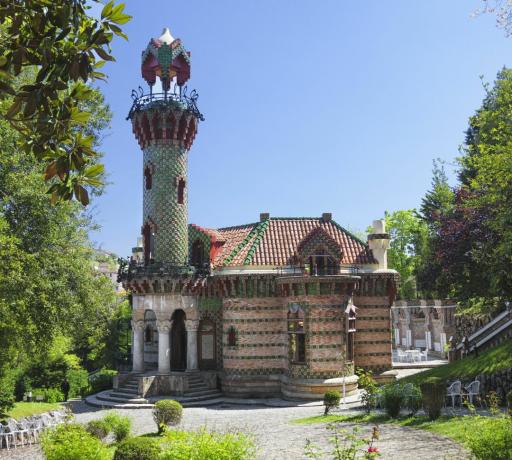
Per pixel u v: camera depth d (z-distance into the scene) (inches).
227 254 1813.5
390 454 750.5
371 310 1774.1
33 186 1181.7
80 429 754.2
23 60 330.0
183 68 1862.7
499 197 1043.3
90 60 339.6
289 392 1601.9
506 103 1341.0
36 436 1172.5
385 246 1818.4
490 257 1202.0
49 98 336.8
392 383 1406.3
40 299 1182.9
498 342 1485.0
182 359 1911.9
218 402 1616.6
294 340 1664.6
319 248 1699.1
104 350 2492.6
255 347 1695.4
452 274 1413.6
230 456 578.2
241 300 1711.4
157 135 1791.3
